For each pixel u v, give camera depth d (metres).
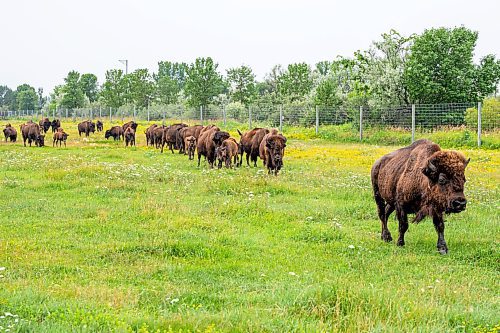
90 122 50.66
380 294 7.18
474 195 16.75
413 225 13.23
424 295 7.78
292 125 48.28
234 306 7.36
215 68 66.38
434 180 10.17
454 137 32.72
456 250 10.95
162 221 12.75
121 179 19.16
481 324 6.47
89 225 12.41
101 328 6.02
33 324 6.13
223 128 50.16
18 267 9.21
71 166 22.56
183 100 97.44
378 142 36.78
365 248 11.02
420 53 42.28
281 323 6.26
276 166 20.88
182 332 5.97
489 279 9.18
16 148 35.56
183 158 29.58
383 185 11.77
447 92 41.56
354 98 48.53
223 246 10.80
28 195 16.36
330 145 35.28
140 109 84.56
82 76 109.06
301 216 13.83
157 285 8.45
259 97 72.62
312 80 71.56
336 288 7.30
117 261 9.76
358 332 6.00
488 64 43.03
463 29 42.66
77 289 7.82
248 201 15.12
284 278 8.91
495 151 28.91
